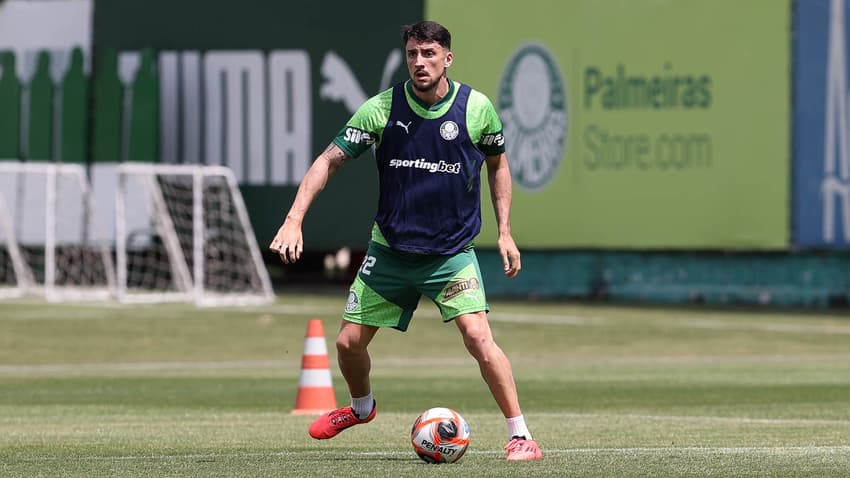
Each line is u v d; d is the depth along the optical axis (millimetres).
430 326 83625
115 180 112250
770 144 100000
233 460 30297
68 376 59844
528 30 103250
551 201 103500
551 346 74375
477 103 28734
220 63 110625
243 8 110250
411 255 28828
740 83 100312
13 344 74375
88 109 112812
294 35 109250
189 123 111062
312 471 27953
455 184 28688
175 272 107500
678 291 102750
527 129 103625
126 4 112250
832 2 98875
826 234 99250
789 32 99500
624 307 98062
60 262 113250
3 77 114312
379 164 29016
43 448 33344
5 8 114438
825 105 99312
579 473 27219
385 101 28734
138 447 33500
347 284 118500
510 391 29172
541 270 104938
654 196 101812
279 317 89438
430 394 51000
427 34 28156
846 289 99312
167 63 111625
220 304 99875
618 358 68875
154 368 64562
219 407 46469
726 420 40688
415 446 28984
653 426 38750
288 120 109438
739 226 100562
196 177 102375
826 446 32688
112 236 112250
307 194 28516
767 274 101188
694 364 65312
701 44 100750
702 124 100938
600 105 102438
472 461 29453
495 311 94125
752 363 65688
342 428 31219
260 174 109812
